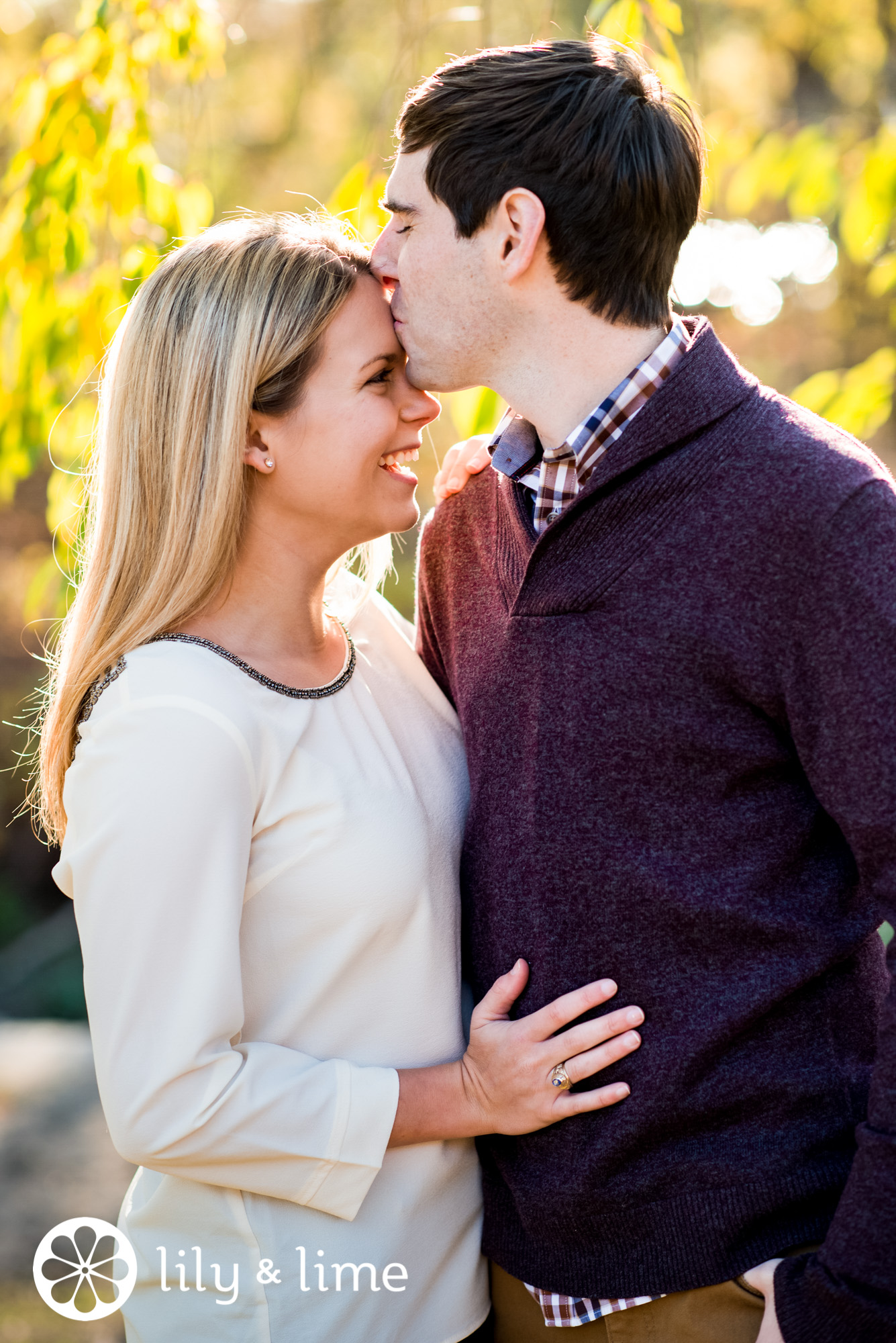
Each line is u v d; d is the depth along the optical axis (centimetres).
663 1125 136
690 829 136
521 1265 148
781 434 132
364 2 614
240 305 142
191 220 254
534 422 148
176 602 143
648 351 143
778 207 593
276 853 140
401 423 152
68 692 147
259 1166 137
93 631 146
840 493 126
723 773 134
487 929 150
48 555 852
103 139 243
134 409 146
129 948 131
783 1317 127
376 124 251
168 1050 130
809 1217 136
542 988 142
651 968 137
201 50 255
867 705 123
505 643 148
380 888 142
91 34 248
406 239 147
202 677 138
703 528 131
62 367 268
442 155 141
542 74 139
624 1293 139
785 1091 136
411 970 147
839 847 141
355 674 159
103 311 250
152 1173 153
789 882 138
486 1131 142
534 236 137
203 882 132
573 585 138
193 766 133
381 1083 140
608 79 140
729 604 130
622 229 137
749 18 681
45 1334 300
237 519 144
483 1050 141
